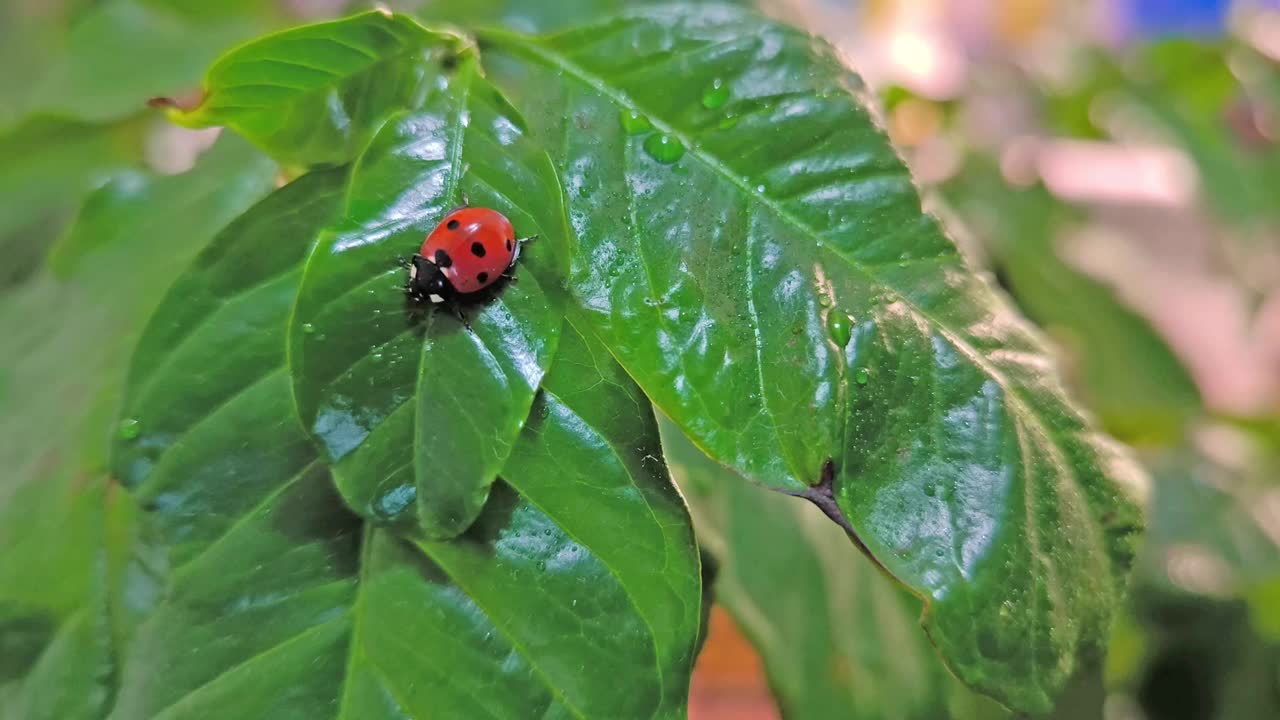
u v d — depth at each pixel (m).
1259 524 0.21
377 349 0.11
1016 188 0.25
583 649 0.11
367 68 0.12
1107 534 0.12
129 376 0.12
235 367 0.12
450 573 0.11
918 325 0.12
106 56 0.18
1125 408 0.24
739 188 0.12
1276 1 0.29
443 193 0.11
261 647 0.11
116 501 0.12
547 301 0.11
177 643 0.11
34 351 0.14
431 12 0.18
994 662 0.11
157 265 0.14
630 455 0.11
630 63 0.12
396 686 0.11
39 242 0.17
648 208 0.12
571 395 0.11
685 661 0.11
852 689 0.14
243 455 0.12
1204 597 0.20
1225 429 0.27
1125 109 0.27
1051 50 0.31
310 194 0.12
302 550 0.12
